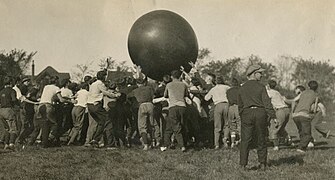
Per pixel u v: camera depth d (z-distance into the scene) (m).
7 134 9.94
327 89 37.59
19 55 31.72
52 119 10.47
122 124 10.69
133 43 13.22
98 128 10.41
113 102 10.43
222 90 10.48
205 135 11.34
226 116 10.38
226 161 8.16
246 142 7.39
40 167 7.72
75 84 11.43
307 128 9.39
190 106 10.65
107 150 9.99
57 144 11.02
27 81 11.95
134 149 10.26
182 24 13.16
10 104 9.98
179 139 9.61
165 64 12.95
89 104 10.35
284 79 47.81
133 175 6.94
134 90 10.42
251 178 6.52
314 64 40.41
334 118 20.20
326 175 6.65
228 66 50.97
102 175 6.95
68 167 7.74
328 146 10.86
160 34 12.77
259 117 7.23
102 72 10.58
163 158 8.67
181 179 6.57
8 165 7.88
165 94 9.87
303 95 9.55
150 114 10.23
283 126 10.12
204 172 7.14
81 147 10.53
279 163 7.89
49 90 10.55
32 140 10.71
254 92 7.30
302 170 7.11
